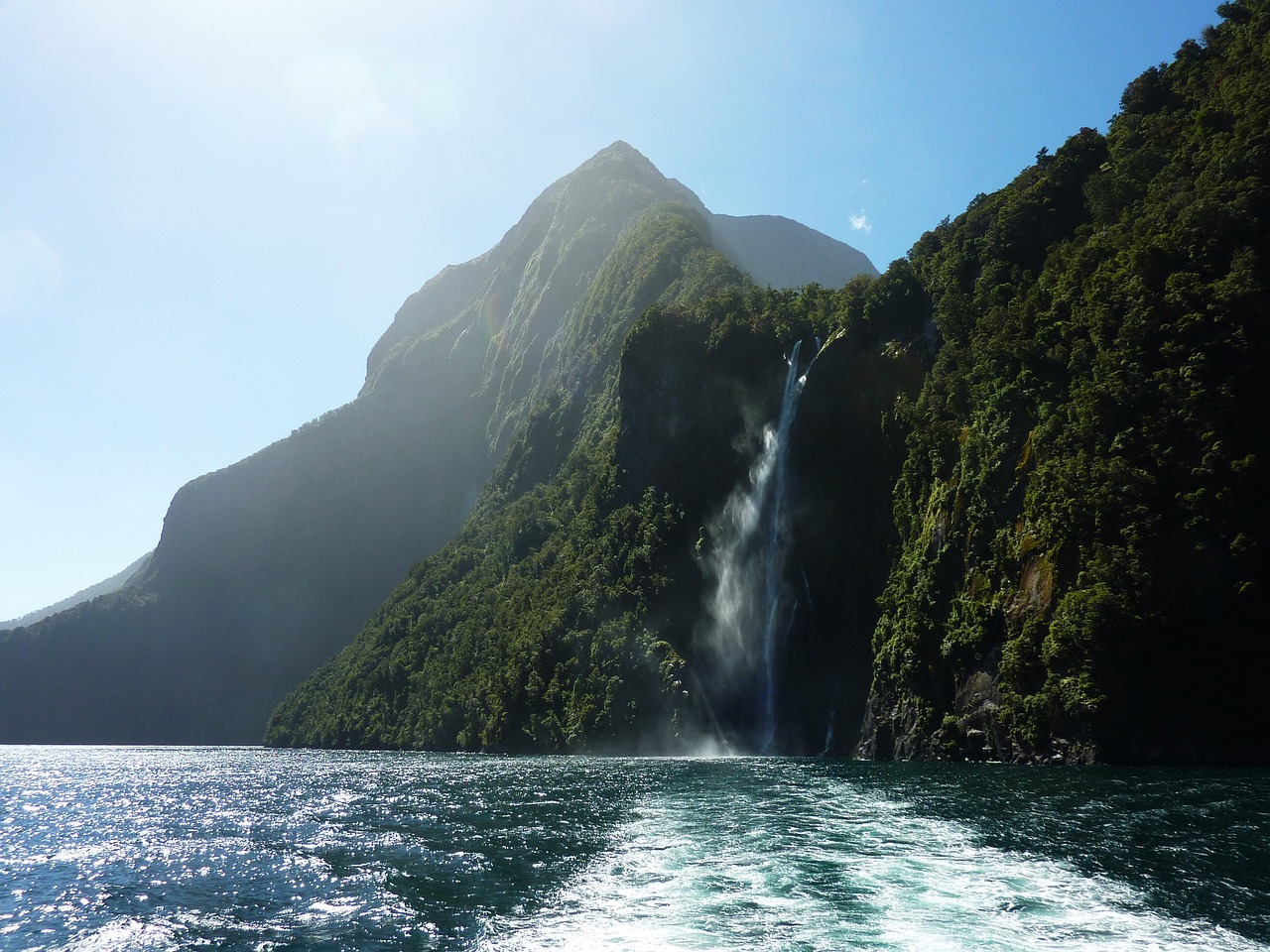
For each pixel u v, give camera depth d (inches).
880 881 924.0
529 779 2330.2
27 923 997.8
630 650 3932.1
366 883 1087.6
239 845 1467.8
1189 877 907.4
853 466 3641.7
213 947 863.7
